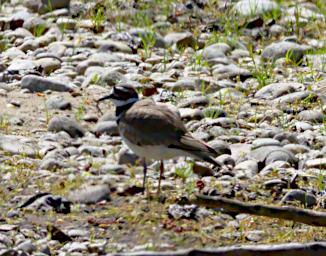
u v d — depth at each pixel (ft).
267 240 36.32
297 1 75.77
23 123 47.91
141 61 60.29
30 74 55.67
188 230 36.55
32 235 35.86
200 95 54.03
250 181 41.52
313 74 58.75
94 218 37.24
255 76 58.08
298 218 34.01
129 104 40.83
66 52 61.21
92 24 67.10
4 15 69.00
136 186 39.63
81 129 47.11
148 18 70.64
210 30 69.10
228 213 38.22
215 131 47.88
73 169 41.68
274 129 48.65
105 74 55.47
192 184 40.50
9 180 40.34
